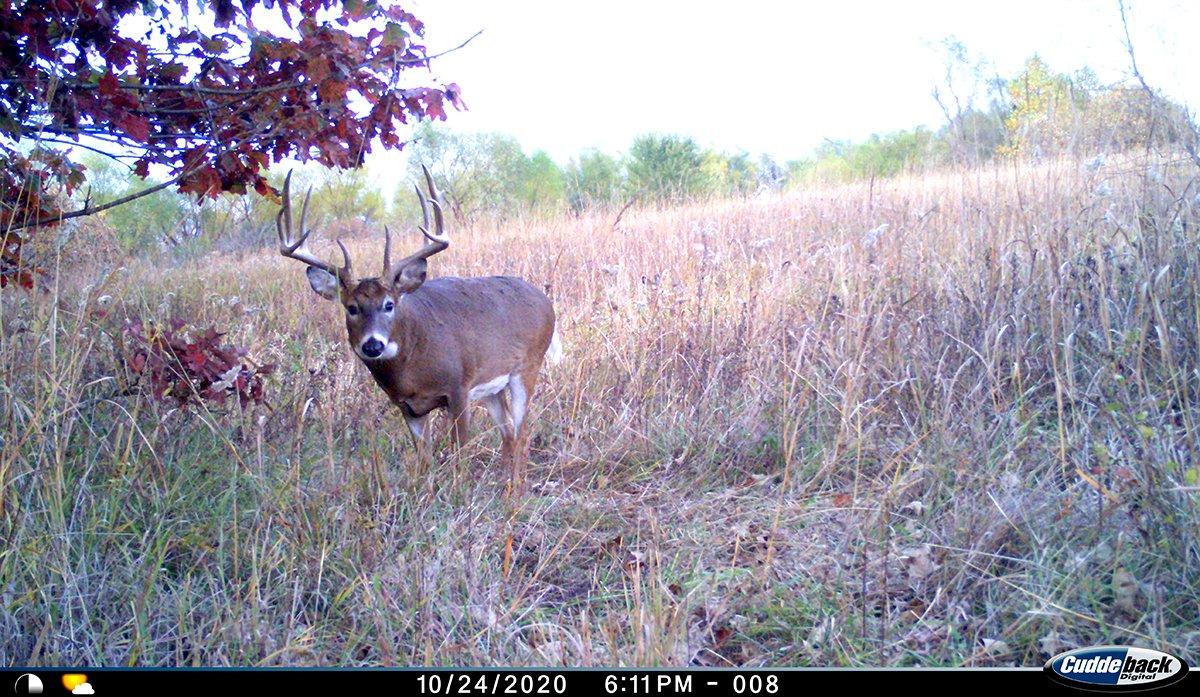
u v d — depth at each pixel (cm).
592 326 783
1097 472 447
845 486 538
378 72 532
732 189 1346
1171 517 388
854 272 727
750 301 720
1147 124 661
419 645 395
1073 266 598
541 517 539
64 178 540
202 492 516
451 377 605
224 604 407
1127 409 459
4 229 523
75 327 484
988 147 820
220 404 547
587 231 1088
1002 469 497
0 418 457
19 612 394
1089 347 555
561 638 396
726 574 448
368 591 416
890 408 587
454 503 547
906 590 420
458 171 1558
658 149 1841
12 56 502
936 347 602
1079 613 366
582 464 629
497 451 662
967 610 397
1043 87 764
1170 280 557
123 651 386
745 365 677
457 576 446
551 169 1944
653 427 640
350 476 543
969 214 782
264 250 1270
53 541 408
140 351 538
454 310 618
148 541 454
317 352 704
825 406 604
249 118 563
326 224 1405
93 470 503
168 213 1219
